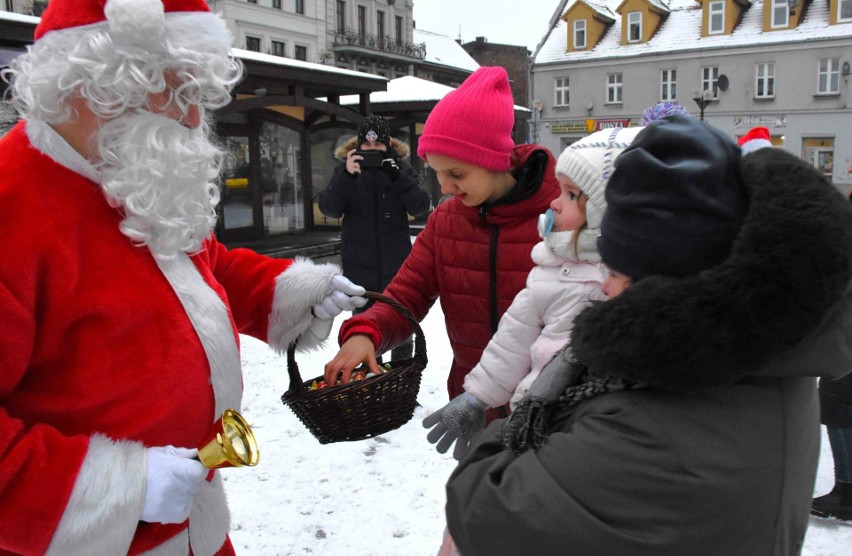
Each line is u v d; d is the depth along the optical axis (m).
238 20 28.95
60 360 1.29
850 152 29.45
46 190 1.28
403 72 38.34
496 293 2.00
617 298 0.97
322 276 1.82
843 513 2.81
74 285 1.27
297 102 8.93
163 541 1.42
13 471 1.16
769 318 0.86
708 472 0.95
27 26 5.36
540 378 1.19
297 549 2.68
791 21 30.33
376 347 2.03
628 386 1.04
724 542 0.97
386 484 3.17
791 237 0.86
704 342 0.87
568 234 1.59
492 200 2.02
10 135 1.36
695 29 33.03
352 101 12.38
